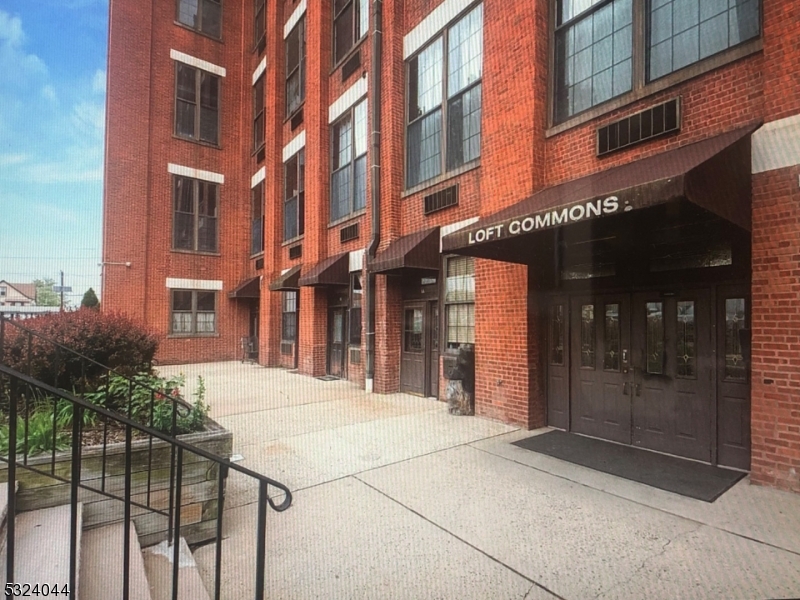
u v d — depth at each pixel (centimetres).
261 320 1555
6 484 294
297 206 1399
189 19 1683
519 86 654
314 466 492
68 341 551
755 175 411
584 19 613
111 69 1523
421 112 909
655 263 529
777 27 404
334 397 898
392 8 947
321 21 1225
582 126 596
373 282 966
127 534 215
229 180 1753
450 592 271
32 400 495
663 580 275
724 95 462
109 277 1491
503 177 675
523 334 632
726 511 362
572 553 309
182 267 1638
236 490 428
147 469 337
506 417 659
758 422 409
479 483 436
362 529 351
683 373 503
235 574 293
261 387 1035
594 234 551
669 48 518
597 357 585
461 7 799
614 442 562
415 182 920
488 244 566
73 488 210
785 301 393
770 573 277
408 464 493
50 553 249
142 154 1561
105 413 212
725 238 472
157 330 1558
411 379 917
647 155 525
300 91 1408
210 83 1727
